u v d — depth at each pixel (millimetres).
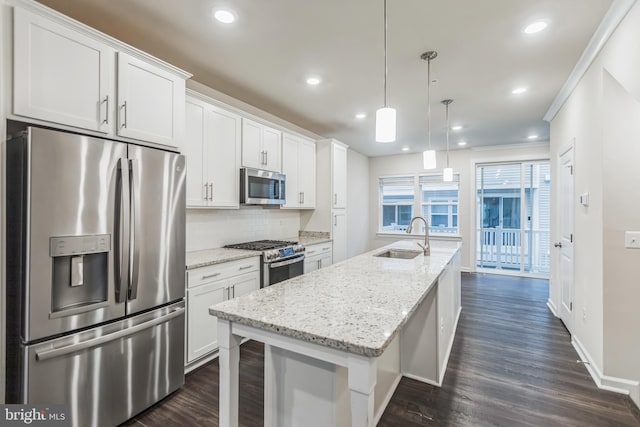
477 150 5996
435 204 6508
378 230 7004
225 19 2014
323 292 1602
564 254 3371
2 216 1465
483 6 1862
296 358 1445
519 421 1870
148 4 1864
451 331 2939
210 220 3268
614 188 2148
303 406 1430
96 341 1671
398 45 2318
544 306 4051
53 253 1509
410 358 2354
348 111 3857
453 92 3221
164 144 2133
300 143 4246
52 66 1572
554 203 3826
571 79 2832
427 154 2965
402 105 3615
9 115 1446
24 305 1457
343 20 2018
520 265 5766
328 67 2686
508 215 5910
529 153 5578
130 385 1852
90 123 1722
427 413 1953
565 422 1858
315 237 4652
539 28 2084
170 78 2176
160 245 2004
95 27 2094
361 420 1041
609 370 2188
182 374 2176
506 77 2854
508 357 2668
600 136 2236
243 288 2861
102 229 1687
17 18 1456
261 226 3984
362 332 1100
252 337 1278
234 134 3119
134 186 1817
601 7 1858
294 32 2158
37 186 1457
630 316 2125
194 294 2385
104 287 1729
